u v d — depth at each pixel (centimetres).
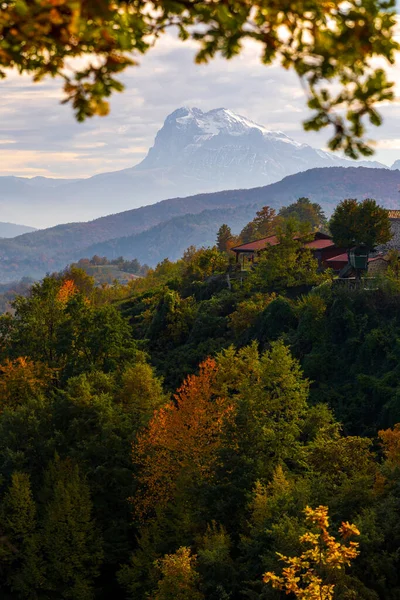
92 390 7619
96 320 10025
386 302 9412
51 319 10831
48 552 5916
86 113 731
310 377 8806
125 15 709
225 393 6800
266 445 5681
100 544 6006
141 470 6506
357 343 8956
